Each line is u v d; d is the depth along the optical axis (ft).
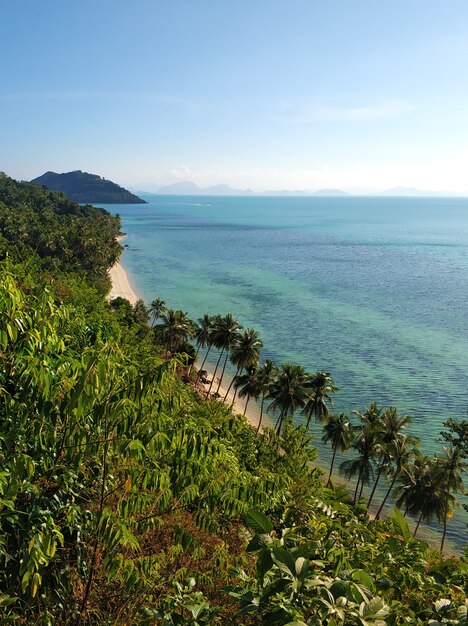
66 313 29.40
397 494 182.50
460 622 18.53
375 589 22.24
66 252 471.62
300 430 85.46
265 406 273.54
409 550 27.66
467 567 27.94
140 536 29.78
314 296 515.91
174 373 24.38
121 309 267.80
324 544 24.63
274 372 226.58
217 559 30.19
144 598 26.30
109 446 25.43
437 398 273.75
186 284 554.46
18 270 41.70
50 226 572.92
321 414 212.84
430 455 219.41
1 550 22.40
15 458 22.43
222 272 642.63
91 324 53.72
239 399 277.44
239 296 504.43
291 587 18.43
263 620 18.74
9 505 20.44
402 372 308.81
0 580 24.56
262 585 19.10
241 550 34.17
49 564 26.40
